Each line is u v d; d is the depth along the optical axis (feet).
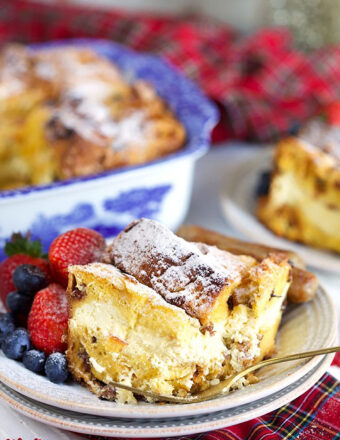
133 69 3.26
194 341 1.70
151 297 1.70
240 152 3.31
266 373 1.75
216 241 1.98
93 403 1.65
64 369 1.74
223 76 3.76
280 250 2.00
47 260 1.99
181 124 2.82
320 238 2.42
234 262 1.82
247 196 2.62
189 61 3.84
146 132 2.66
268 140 3.40
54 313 1.79
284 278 1.85
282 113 3.51
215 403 1.63
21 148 2.84
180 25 4.19
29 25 4.36
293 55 3.86
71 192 2.24
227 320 1.77
